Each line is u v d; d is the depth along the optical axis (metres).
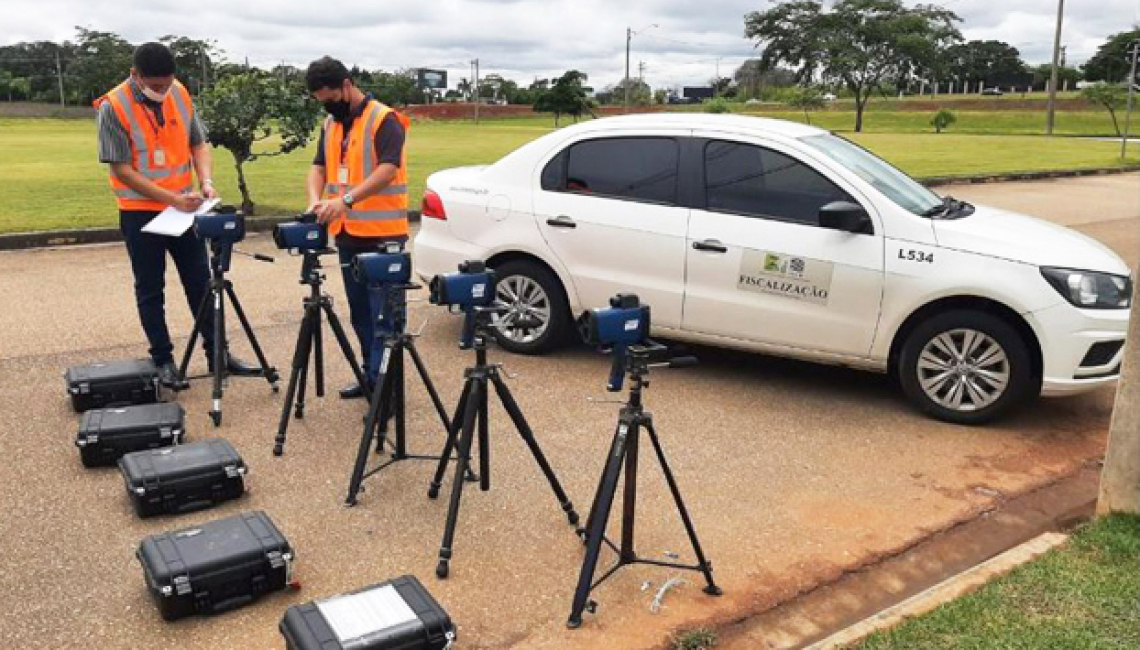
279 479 4.47
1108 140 41.91
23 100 73.88
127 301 7.89
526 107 83.00
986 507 4.34
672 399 5.70
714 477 4.59
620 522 4.09
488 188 6.50
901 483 4.57
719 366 6.38
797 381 6.08
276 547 3.42
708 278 5.77
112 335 6.85
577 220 6.15
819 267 5.45
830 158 5.60
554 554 3.79
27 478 4.45
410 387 5.84
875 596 3.58
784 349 5.67
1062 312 5.02
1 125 48.53
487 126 58.50
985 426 5.33
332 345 6.68
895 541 4.00
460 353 6.59
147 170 5.39
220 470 4.15
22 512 4.11
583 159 6.22
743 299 5.69
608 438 5.04
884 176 5.85
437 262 6.67
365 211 5.23
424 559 3.75
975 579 3.47
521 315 6.47
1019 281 5.08
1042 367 5.12
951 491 4.50
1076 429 5.33
